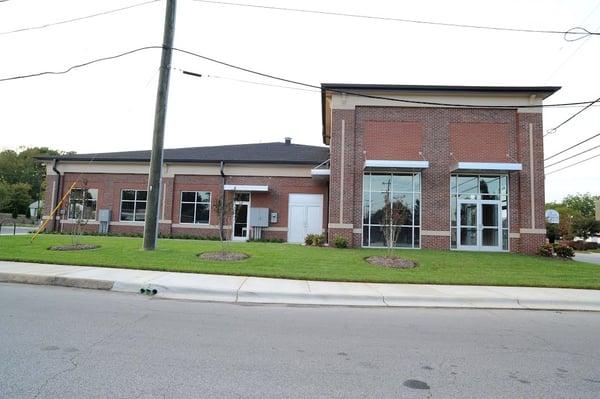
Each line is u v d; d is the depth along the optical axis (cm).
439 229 1977
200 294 923
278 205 2483
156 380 418
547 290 1095
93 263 1174
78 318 663
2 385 392
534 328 731
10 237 1817
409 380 449
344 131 2009
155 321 669
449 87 1973
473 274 1276
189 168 2556
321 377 448
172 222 2531
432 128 2017
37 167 8381
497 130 2009
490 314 850
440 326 722
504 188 2020
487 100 2006
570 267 1480
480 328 718
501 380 459
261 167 2514
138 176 2617
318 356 521
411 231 1998
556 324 771
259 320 712
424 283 1133
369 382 438
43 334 565
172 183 2556
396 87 1980
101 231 2570
